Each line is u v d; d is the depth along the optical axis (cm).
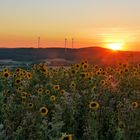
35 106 1470
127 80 1988
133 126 1185
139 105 1352
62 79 2073
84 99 1511
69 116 1362
